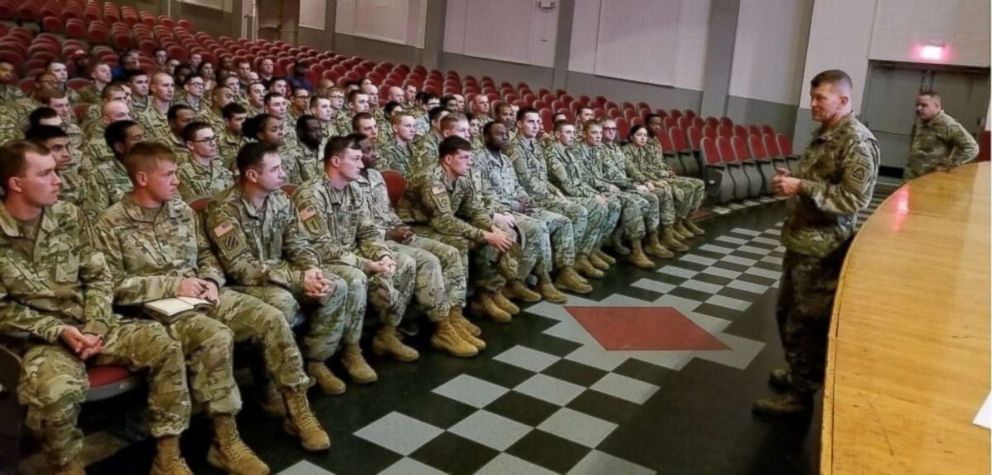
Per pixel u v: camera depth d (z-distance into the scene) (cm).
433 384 289
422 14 1395
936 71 964
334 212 294
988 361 136
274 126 402
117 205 231
